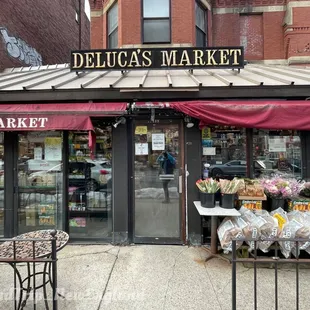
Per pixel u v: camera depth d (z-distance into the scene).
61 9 11.87
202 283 3.60
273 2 8.66
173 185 5.01
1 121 4.34
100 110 4.38
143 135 5.02
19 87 4.81
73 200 5.16
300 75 5.54
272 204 4.55
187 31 7.50
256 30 8.77
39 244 3.09
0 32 7.36
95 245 4.93
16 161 5.17
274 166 4.96
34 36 9.38
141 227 5.01
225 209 4.30
